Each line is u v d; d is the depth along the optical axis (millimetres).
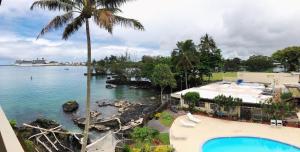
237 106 36562
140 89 93812
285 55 98000
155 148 23984
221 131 30828
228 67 135875
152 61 87500
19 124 42719
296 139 27500
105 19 16609
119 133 31000
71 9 18469
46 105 61625
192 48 66375
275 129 31359
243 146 27812
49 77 168625
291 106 33375
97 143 25031
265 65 122438
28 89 96812
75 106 56344
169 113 40938
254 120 35188
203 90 49906
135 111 51031
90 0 18188
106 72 173750
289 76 61969
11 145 4801
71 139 32906
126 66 111688
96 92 87250
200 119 36875
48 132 33625
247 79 69625
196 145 25969
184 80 77562
